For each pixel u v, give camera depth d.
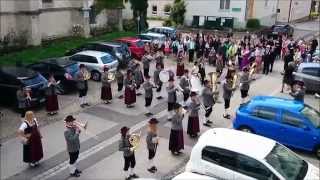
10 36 29.02
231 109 18.72
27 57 26.89
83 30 35.69
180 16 46.88
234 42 30.19
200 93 18.33
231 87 17.27
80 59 22.84
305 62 24.25
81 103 18.34
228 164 10.70
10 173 12.34
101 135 15.26
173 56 30.11
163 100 19.64
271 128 14.15
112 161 13.33
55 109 17.17
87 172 12.58
